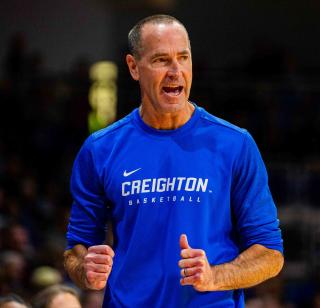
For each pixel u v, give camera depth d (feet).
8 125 127.03
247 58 154.30
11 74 131.85
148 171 32.89
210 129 33.47
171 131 33.37
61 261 92.27
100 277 30.40
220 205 32.60
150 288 32.09
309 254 113.70
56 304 51.06
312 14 155.94
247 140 33.32
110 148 33.71
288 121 124.77
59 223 107.65
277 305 92.89
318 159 122.21
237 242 33.42
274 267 32.35
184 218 32.19
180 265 29.66
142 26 32.76
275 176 120.16
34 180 120.57
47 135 126.93
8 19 150.30
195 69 127.13
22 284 87.10
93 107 127.95
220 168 32.81
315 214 117.08
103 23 153.58
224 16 156.87
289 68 130.62
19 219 104.68
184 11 157.28
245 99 125.70
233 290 32.89
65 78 129.59
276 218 33.35
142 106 33.96
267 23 156.56
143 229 32.37
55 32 151.74
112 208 33.50
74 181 34.55
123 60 138.72
